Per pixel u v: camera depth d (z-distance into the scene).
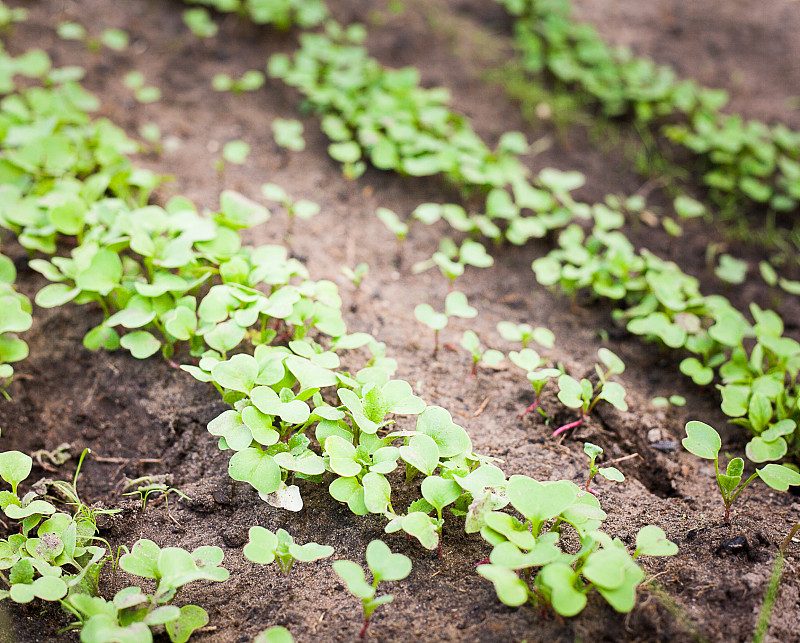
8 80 0.86
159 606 0.59
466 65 0.99
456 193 0.86
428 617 0.60
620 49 1.01
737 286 0.82
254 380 0.64
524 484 0.60
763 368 0.73
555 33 1.01
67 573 0.62
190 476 0.66
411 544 0.63
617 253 0.77
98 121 0.86
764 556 0.63
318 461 0.62
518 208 0.86
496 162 0.85
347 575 0.58
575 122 0.95
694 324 0.73
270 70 0.92
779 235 0.87
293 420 0.62
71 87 0.86
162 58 0.94
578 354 0.75
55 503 0.66
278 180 0.85
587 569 0.58
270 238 0.79
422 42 1.02
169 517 0.65
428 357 0.73
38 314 0.73
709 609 0.60
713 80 1.03
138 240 0.69
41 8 0.96
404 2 1.07
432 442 0.62
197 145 0.87
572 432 0.69
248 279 0.70
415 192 0.86
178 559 0.59
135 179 0.77
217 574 0.59
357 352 0.71
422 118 0.86
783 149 0.93
